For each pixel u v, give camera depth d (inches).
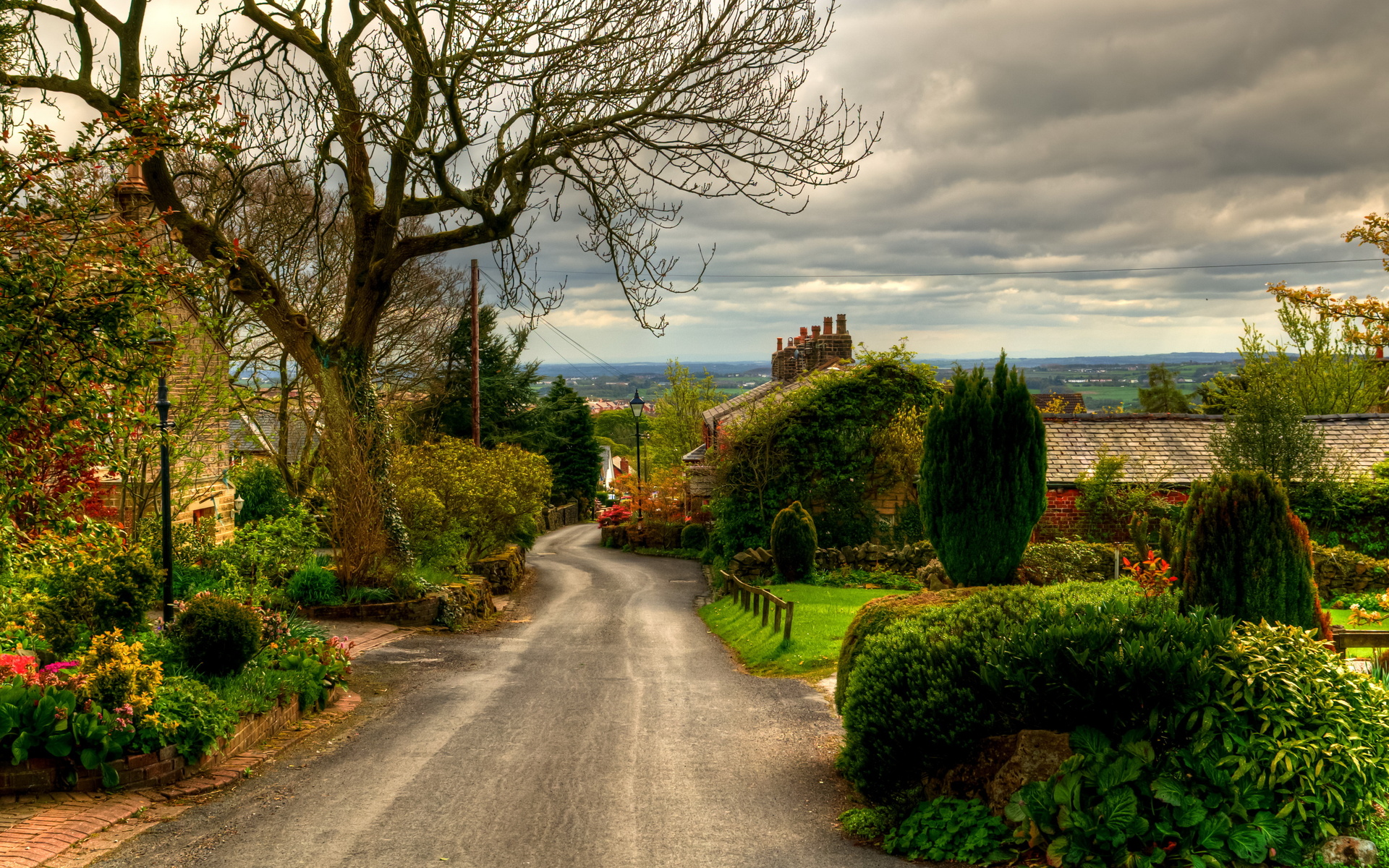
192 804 306.5
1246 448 951.6
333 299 1187.3
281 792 321.1
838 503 1102.4
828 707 458.9
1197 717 249.3
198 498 797.9
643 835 278.7
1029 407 561.3
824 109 619.5
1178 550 365.4
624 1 621.6
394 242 831.1
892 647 305.0
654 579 1322.6
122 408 302.8
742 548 1125.1
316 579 802.2
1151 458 1054.4
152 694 330.0
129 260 284.4
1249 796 235.9
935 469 578.9
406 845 268.5
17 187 274.8
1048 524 1008.9
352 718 444.5
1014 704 276.2
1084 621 275.9
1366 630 407.2
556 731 413.4
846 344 1727.4
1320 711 249.4
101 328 285.4
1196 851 230.5
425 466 1016.9
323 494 876.6
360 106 685.3
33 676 312.2
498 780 336.8
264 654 447.8
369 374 845.2
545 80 638.5
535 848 267.4
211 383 670.5
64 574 393.7
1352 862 223.6
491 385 2084.2
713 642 735.7
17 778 297.1
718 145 633.6
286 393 1091.9
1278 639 273.1
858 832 281.4
